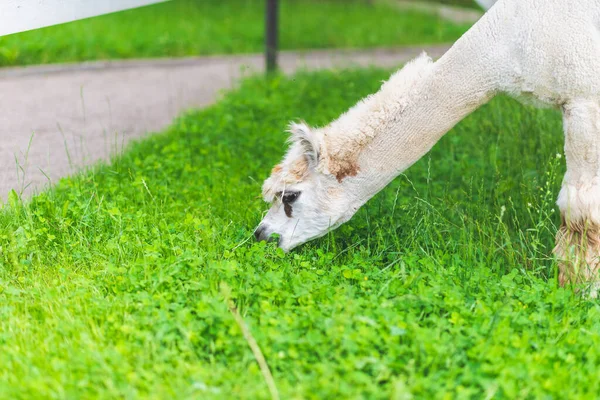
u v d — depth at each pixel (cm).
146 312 288
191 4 923
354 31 832
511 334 283
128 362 270
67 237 336
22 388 259
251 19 870
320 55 737
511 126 422
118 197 364
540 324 289
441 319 285
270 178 323
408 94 319
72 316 290
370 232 347
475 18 890
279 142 441
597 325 292
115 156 415
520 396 259
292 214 324
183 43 727
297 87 538
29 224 337
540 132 406
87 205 348
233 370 270
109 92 562
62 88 565
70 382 261
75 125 481
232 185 391
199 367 266
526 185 365
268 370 267
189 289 302
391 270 329
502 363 269
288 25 843
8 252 323
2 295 303
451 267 318
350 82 526
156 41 723
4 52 624
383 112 318
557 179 373
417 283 306
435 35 818
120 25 774
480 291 308
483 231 338
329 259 326
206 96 561
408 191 383
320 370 263
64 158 429
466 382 265
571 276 316
